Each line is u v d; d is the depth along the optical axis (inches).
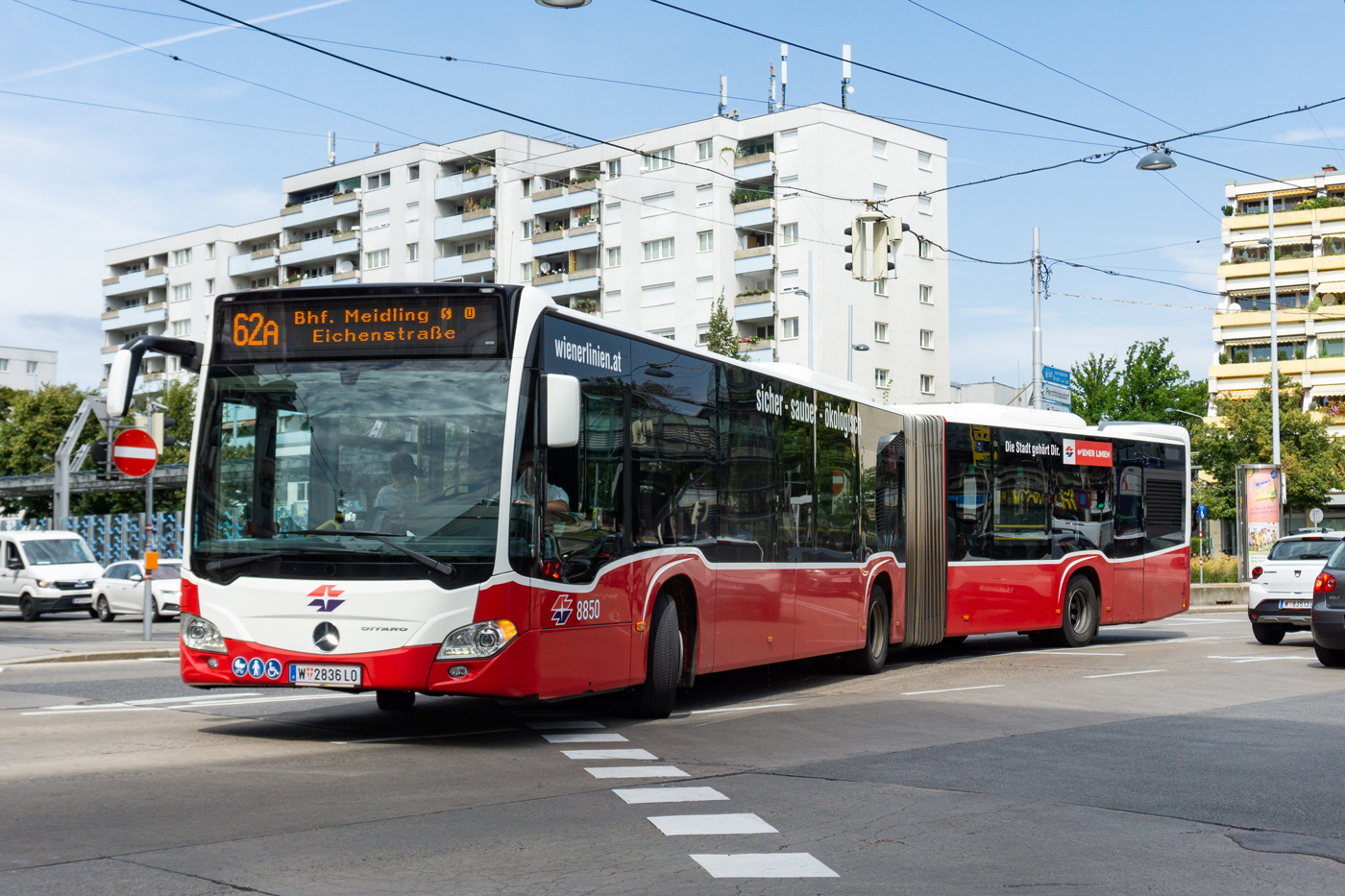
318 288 398.6
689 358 496.1
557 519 404.8
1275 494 1616.6
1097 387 2940.5
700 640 496.7
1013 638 955.3
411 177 3469.5
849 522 644.7
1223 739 418.9
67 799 299.6
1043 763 368.5
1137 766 363.9
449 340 393.1
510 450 386.3
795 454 587.8
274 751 382.0
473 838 264.5
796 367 620.4
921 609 721.6
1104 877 241.6
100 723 444.8
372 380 393.4
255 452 396.5
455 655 376.5
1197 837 275.6
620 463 443.5
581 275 3120.1
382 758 371.6
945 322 3061.0
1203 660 724.7
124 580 1333.7
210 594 390.9
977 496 774.5
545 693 394.6
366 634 377.1
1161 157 955.3
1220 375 3878.0
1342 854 262.4
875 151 2940.5
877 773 351.3
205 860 242.2
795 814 295.0
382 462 388.5
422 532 382.0
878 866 247.3
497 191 3297.2
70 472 1754.4
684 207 2997.0
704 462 504.4
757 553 546.6
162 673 649.0
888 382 2714.1
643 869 241.8
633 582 448.1
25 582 1396.4
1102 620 861.8
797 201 2869.1
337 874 233.1
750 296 2901.1
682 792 320.5
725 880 235.3
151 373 4141.2
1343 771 357.4
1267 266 3922.2
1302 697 539.5
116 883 224.5
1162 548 914.1
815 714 485.4
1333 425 3560.5
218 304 405.7
